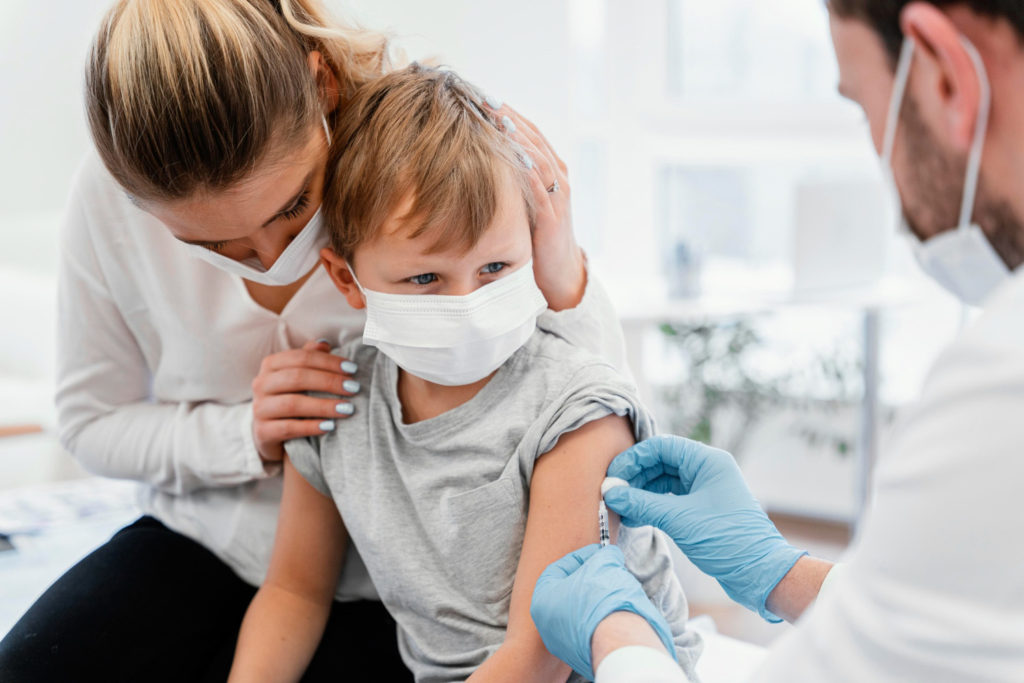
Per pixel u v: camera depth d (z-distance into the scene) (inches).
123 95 35.8
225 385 50.8
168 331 49.8
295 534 46.8
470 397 42.6
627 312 104.1
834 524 135.1
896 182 29.5
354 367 46.0
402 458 43.4
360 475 44.5
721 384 135.9
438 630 42.6
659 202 152.3
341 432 45.3
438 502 42.0
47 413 115.6
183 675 46.4
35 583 62.7
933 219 29.2
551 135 136.6
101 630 45.1
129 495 80.2
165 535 51.3
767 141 140.9
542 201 41.0
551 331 44.8
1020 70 25.5
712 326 133.7
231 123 35.4
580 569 36.7
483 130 38.8
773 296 112.7
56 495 80.4
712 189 146.8
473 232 36.7
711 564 39.7
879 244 117.3
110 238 48.0
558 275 43.7
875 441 113.0
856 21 28.4
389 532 43.0
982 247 28.3
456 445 41.9
